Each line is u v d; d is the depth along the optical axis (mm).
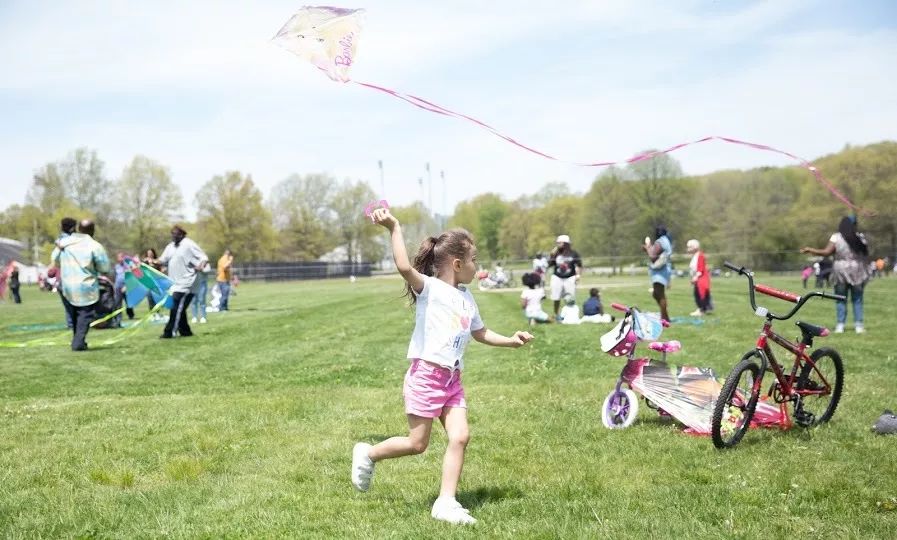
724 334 14883
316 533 4566
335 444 6777
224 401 8875
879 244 57781
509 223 103562
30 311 28969
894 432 6875
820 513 4832
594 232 74188
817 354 7230
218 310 25891
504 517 4793
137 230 75312
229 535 4562
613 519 4688
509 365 11844
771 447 6453
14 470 6074
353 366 12211
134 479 5852
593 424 7395
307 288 51531
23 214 86500
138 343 15922
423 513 4895
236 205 81750
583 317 18812
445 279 5008
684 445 6551
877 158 55094
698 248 20094
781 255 67938
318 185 96562
